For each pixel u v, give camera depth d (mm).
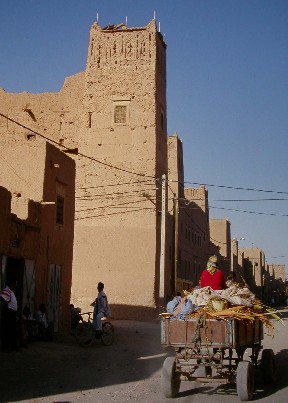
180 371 8391
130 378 10305
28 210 16125
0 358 11789
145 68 34062
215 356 8156
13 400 8102
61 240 19000
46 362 11969
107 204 32500
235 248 73562
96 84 34344
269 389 9141
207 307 8383
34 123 35750
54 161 18578
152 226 31750
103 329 16062
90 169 33156
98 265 31688
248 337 8992
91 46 35094
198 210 56438
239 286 10164
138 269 31250
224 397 8398
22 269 15633
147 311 30469
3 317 12953
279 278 116375
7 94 36312
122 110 33656
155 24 34750
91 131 33656
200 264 55969
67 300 19422
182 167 53844
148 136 33000
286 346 16297
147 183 32312
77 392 8828
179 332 8273
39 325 15516
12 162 17938
